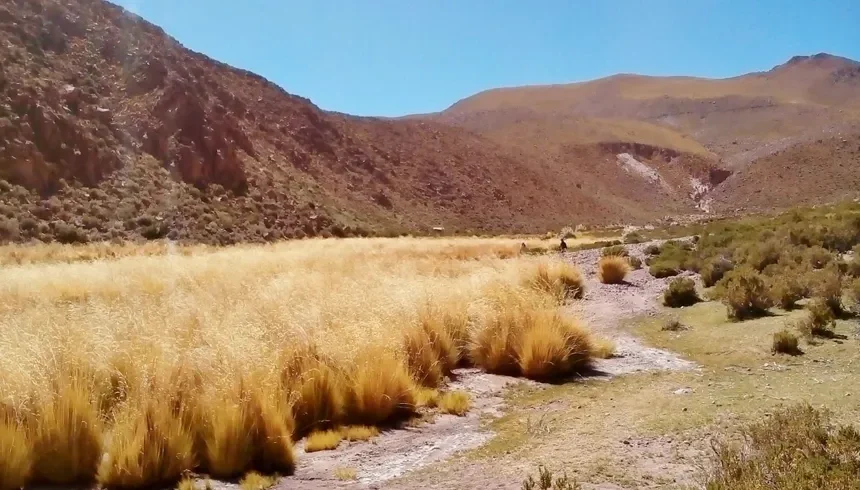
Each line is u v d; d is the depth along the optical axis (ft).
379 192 228.22
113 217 102.22
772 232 64.34
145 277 48.11
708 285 48.39
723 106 605.31
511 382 26.27
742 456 13.46
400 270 52.49
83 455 16.52
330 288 38.32
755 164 378.32
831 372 22.71
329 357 23.16
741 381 22.84
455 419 21.54
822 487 11.07
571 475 14.84
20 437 16.02
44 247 81.35
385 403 21.58
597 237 157.28
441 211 254.68
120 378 19.92
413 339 27.04
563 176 374.63
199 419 17.99
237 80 239.09
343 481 16.07
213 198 126.41
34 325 24.79
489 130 499.92
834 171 318.65
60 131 106.52
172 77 141.90
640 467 15.05
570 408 21.57
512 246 114.42
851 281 36.17
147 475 16.03
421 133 331.77
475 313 31.53
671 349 30.63
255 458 17.39
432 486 15.20
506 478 15.20
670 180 418.31
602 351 29.71
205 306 31.65
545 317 29.12
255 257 67.41
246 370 19.99
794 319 31.76
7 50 115.14
